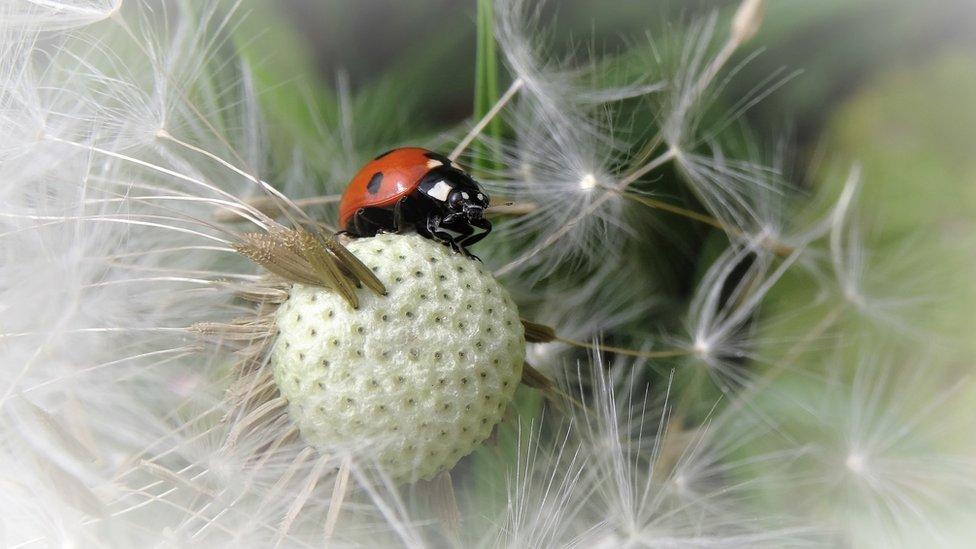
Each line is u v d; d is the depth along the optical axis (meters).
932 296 0.12
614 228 0.12
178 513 0.10
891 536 0.11
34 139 0.10
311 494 0.10
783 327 0.12
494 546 0.10
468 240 0.10
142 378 0.10
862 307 0.12
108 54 0.11
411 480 0.10
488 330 0.10
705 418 0.11
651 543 0.10
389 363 0.10
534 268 0.12
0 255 0.10
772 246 0.12
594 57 0.12
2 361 0.10
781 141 0.12
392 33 0.12
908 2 0.12
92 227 0.10
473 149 0.12
